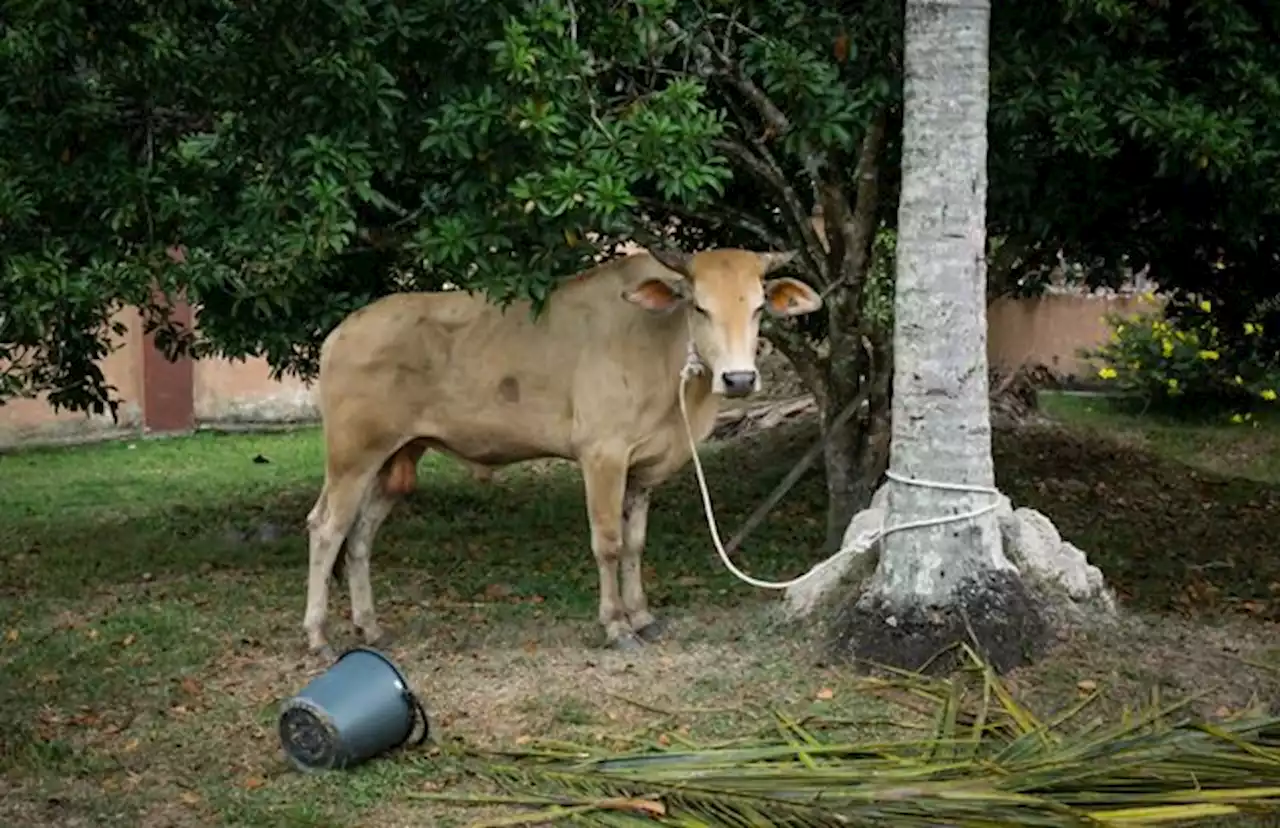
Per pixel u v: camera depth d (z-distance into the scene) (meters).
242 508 11.95
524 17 6.92
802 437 13.54
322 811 5.57
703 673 6.91
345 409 7.39
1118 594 8.42
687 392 7.22
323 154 7.03
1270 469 13.76
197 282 7.88
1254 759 5.45
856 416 9.52
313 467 14.03
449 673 7.05
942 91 6.77
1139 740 5.70
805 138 7.75
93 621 8.33
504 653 7.37
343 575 8.33
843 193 9.10
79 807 5.64
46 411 15.30
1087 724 6.18
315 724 5.89
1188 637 7.21
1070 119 7.58
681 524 10.72
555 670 7.03
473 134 6.85
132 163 8.38
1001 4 8.04
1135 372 16.00
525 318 7.36
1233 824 5.20
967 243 6.83
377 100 7.05
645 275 7.23
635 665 7.06
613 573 7.36
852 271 9.11
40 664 7.46
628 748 6.01
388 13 7.07
